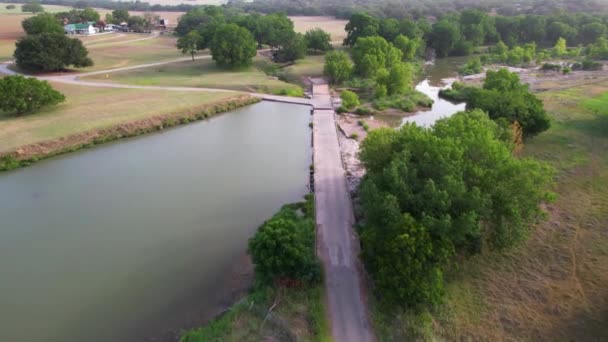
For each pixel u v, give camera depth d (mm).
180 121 78625
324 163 59406
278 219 36656
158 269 39125
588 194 49344
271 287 33562
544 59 132375
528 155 59844
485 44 165750
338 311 32406
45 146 63625
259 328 30234
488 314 32188
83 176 57781
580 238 41188
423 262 30516
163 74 112625
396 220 32531
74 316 33875
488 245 38594
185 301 35219
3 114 74375
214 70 118188
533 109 62594
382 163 42281
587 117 74062
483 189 35812
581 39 159500
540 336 30453
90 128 69688
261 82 103688
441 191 33469
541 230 42562
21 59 105062
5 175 57531
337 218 44875
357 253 38906
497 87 77375
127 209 49312
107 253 41406
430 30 150625
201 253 41312
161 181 56344
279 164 61844
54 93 75375
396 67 93125
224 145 69250
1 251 41656
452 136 40562
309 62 129250
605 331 30688
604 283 35250
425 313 31484
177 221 46875
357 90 101812
